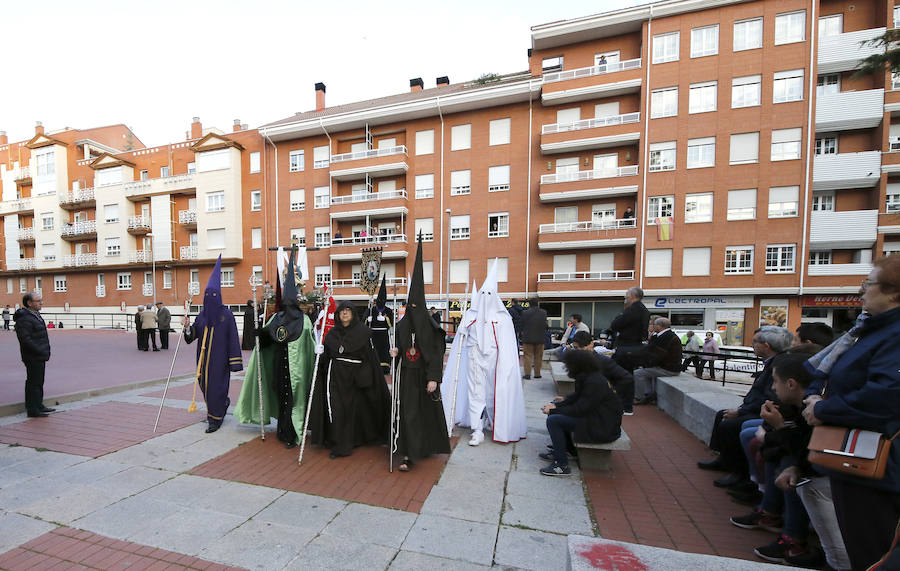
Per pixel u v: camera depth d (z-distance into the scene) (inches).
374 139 977.5
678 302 764.6
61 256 1242.6
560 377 267.9
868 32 674.2
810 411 80.0
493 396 192.9
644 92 767.7
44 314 1245.7
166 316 562.6
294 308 189.3
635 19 768.3
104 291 1208.8
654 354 261.3
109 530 111.9
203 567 97.0
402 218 938.7
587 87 792.3
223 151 1055.6
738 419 147.6
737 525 116.8
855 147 709.9
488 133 885.8
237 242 1053.2
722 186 733.9
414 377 162.1
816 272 695.1
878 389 67.9
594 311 820.0
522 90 836.6
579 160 833.5
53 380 314.3
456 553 102.9
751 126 719.7
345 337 171.3
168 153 1158.3
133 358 463.2
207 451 172.6
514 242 868.0
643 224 771.4
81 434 190.7
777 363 109.8
